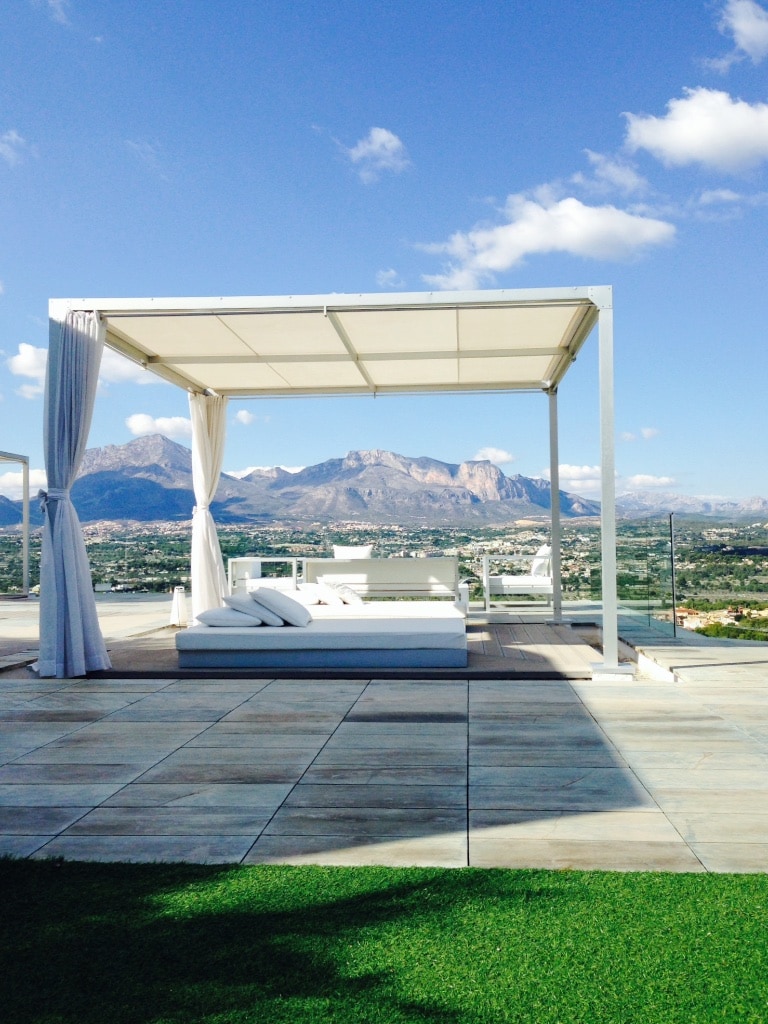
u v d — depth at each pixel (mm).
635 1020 1688
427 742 3980
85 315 5984
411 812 2994
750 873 2422
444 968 1896
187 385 8836
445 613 7383
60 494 5953
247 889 2336
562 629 8492
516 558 10172
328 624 6523
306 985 1828
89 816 2986
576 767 3529
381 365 8008
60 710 4781
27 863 2543
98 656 6066
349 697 5105
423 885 2348
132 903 2254
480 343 7215
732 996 1770
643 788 3240
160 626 8945
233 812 3014
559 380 8766
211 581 9141
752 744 3883
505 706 4789
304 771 3520
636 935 2039
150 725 4391
